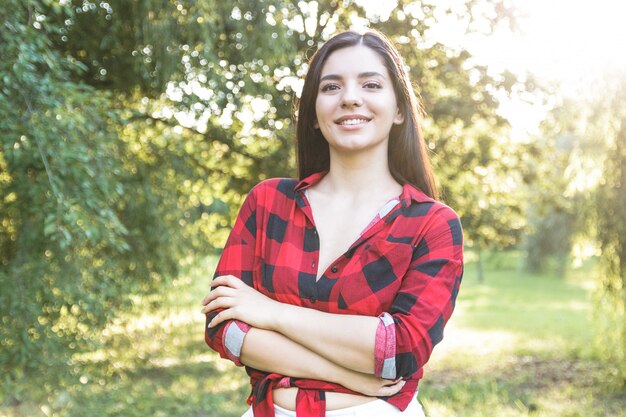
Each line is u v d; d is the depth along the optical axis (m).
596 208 7.30
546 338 11.98
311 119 1.70
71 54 6.32
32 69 3.67
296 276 1.52
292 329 1.47
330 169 1.65
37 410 4.95
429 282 1.46
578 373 8.49
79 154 3.70
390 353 1.40
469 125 8.92
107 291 5.09
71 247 4.39
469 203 9.63
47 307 4.45
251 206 1.66
